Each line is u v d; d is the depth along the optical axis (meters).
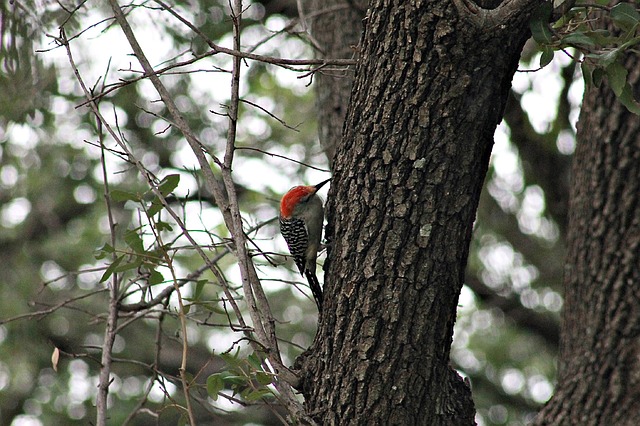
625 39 7.50
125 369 21.59
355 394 7.44
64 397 21.14
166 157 18.64
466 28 6.96
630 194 10.36
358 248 7.50
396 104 7.32
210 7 15.26
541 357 22.33
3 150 19.72
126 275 11.87
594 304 10.41
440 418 7.53
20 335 20.59
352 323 7.49
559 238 18.58
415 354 7.38
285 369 7.73
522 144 15.90
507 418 21.62
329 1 12.48
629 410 9.80
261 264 9.11
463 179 7.32
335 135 11.98
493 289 19.73
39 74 12.20
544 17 7.14
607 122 10.55
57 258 21.27
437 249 7.34
